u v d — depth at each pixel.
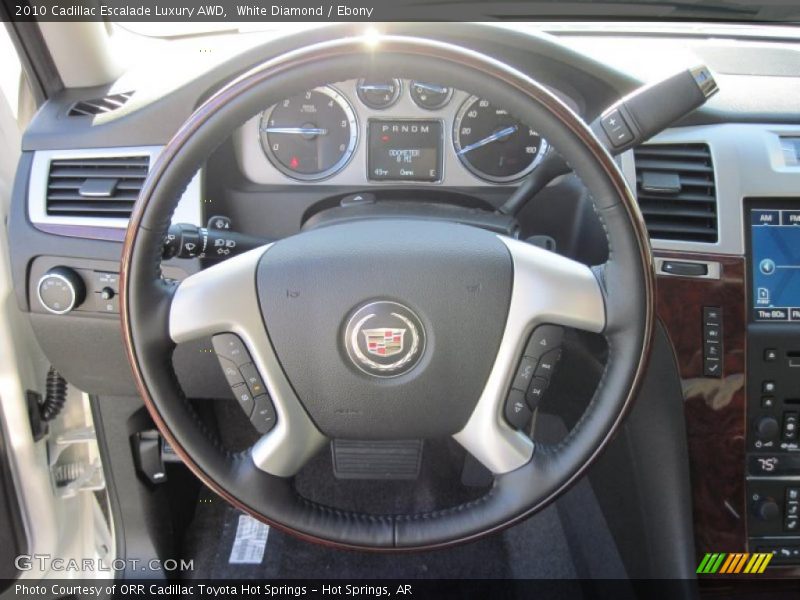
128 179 1.29
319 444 1.00
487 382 0.96
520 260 0.93
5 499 1.38
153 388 0.93
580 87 1.31
